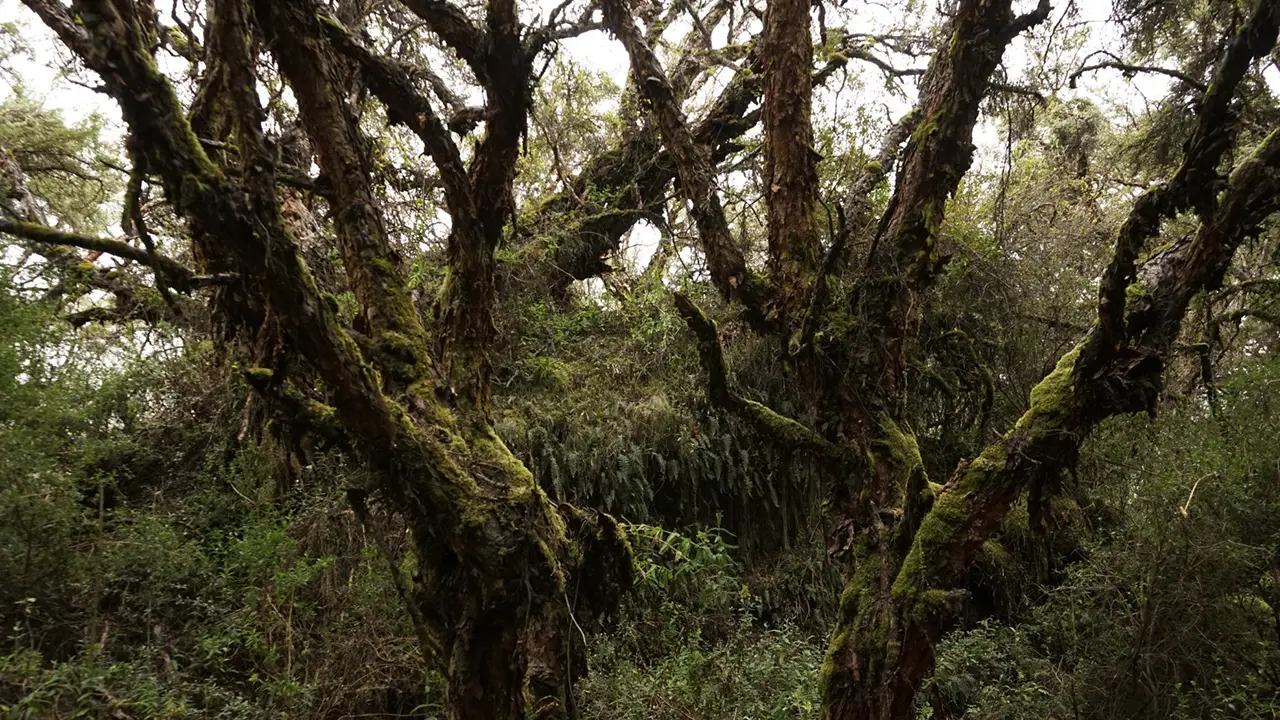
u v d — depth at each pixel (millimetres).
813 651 5840
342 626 4926
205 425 6336
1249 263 6195
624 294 8906
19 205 5793
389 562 3172
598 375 7391
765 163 4176
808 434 3762
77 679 3926
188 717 3990
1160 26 4004
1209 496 5137
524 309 7633
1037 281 7727
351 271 3010
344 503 5496
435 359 3092
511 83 3094
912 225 3689
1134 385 3189
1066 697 5219
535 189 8273
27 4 3934
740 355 7238
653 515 6875
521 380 7230
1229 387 5578
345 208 2957
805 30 3996
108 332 6371
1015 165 8109
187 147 2043
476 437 3018
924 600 3234
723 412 7012
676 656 5457
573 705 3457
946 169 3639
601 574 3369
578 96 7895
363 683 4676
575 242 7906
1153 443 6223
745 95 7031
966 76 3520
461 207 3182
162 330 6289
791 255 3990
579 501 6379
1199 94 3439
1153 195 2934
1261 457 5219
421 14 3080
